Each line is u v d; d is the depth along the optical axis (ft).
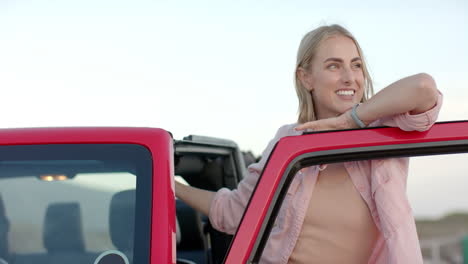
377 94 6.88
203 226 12.22
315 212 7.55
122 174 6.73
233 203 8.61
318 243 7.57
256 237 6.41
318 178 7.59
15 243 6.68
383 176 7.22
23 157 6.78
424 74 6.71
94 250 6.62
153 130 6.89
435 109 6.69
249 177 8.51
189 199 8.97
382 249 7.50
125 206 6.66
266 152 8.41
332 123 7.03
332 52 8.23
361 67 8.41
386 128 6.82
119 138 6.81
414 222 7.27
